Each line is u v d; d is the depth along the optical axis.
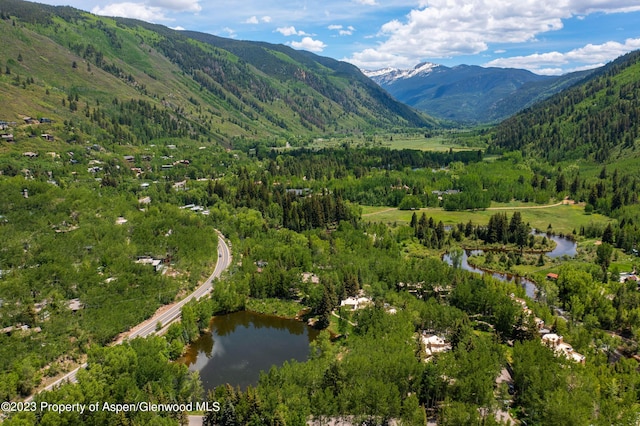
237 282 189.88
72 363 134.25
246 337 163.50
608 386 115.75
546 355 123.56
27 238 198.25
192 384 121.75
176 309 174.25
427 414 116.44
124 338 148.12
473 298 171.62
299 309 183.00
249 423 104.81
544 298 188.62
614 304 172.12
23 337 137.75
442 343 143.50
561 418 102.50
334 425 110.44
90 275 174.75
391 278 191.75
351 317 168.12
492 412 110.56
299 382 117.50
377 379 116.69
